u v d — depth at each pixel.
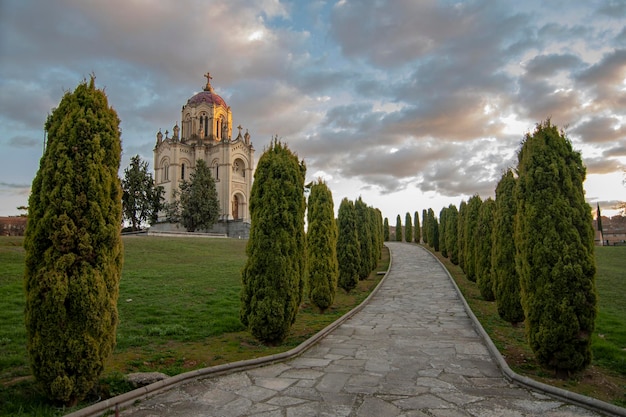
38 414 4.90
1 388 5.67
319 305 13.48
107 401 5.18
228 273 18.92
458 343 9.17
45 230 5.50
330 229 14.06
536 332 6.91
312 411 5.22
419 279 22.50
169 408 5.31
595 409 5.23
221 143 66.19
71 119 5.84
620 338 8.75
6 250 20.19
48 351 5.26
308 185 11.90
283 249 9.12
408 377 6.66
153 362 7.23
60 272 5.38
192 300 12.78
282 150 9.95
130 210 51.22
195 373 6.45
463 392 5.94
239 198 68.94
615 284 16.75
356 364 7.46
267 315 8.64
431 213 42.66
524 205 7.43
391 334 10.19
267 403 5.50
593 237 7.01
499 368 7.19
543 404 5.47
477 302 15.20
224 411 5.21
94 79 6.26
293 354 7.97
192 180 56.53
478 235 15.64
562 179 7.19
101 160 5.89
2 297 11.34
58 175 5.60
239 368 7.00
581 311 6.63
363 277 21.33
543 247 6.93
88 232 5.67
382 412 5.18
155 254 25.97
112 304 5.83
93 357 5.46
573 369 6.62
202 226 54.47
